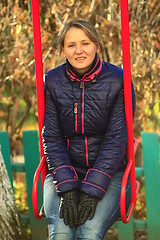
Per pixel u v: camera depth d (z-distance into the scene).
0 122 5.56
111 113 2.54
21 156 7.11
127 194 2.59
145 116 4.37
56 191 2.50
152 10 4.11
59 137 2.62
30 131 3.98
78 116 2.55
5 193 3.54
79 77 2.54
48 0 3.97
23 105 7.00
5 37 4.29
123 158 2.61
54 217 2.45
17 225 3.57
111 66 2.60
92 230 2.36
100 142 2.58
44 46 4.06
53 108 2.62
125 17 2.36
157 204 3.82
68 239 2.38
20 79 4.52
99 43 2.53
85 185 2.45
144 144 3.82
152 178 3.82
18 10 4.04
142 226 3.88
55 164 2.55
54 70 2.65
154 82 4.06
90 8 3.97
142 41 4.03
